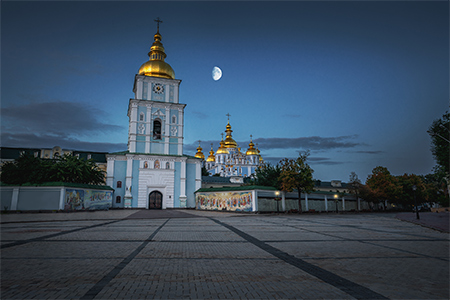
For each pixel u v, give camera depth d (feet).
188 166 186.70
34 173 120.37
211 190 159.53
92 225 62.80
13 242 36.70
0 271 22.25
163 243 37.04
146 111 180.24
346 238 43.65
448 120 108.88
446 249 34.22
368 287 18.99
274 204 139.64
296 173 134.10
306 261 26.78
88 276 20.99
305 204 155.22
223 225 65.57
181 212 134.72
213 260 26.91
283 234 48.24
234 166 357.82
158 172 174.81
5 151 186.60
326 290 18.28
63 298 16.42
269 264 25.43
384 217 111.75
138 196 168.76
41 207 116.57
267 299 16.61
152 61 192.65
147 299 16.38
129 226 61.11
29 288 18.15
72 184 125.08
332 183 263.08
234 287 18.75
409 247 35.65
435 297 17.16
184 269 23.38
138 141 175.73
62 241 37.81
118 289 18.11
